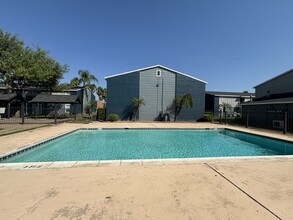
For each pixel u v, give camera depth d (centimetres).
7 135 960
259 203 292
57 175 402
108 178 388
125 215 254
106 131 1377
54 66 2212
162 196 311
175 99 2233
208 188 345
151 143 1052
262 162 525
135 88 2205
